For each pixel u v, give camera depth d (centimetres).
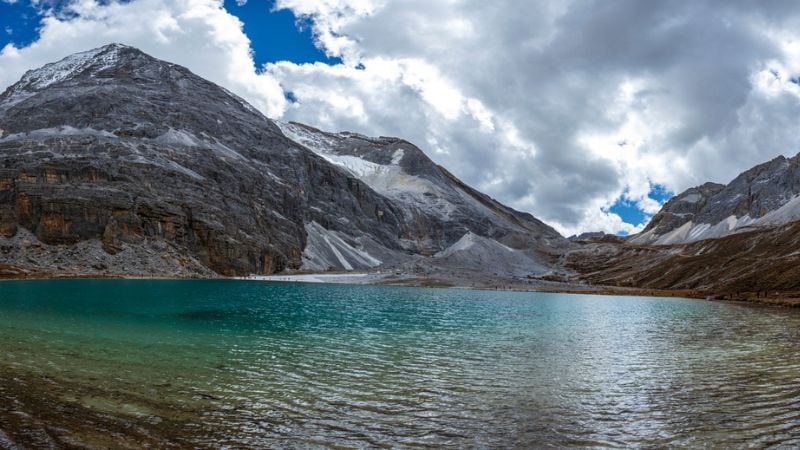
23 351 3228
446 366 3372
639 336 5106
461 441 2042
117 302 6600
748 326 6175
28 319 4684
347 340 4297
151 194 16600
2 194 14775
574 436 2117
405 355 3709
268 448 1906
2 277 11688
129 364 3036
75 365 2931
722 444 2044
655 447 2011
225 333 4422
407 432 2123
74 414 2117
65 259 13775
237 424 2136
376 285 15025
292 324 5200
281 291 10494
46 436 1859
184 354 3419
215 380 2784
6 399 2236
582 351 4109
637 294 14888
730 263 17762
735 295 13075
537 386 2903
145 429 2016
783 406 2544
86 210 14850
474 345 4269
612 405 2553
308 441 1991
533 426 2230
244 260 17300
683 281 17912
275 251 18950
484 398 2638
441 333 4941
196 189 18325
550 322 6309
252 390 2627
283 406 2397
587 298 12200
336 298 9069
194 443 1911
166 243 15825
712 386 2948
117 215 15212
